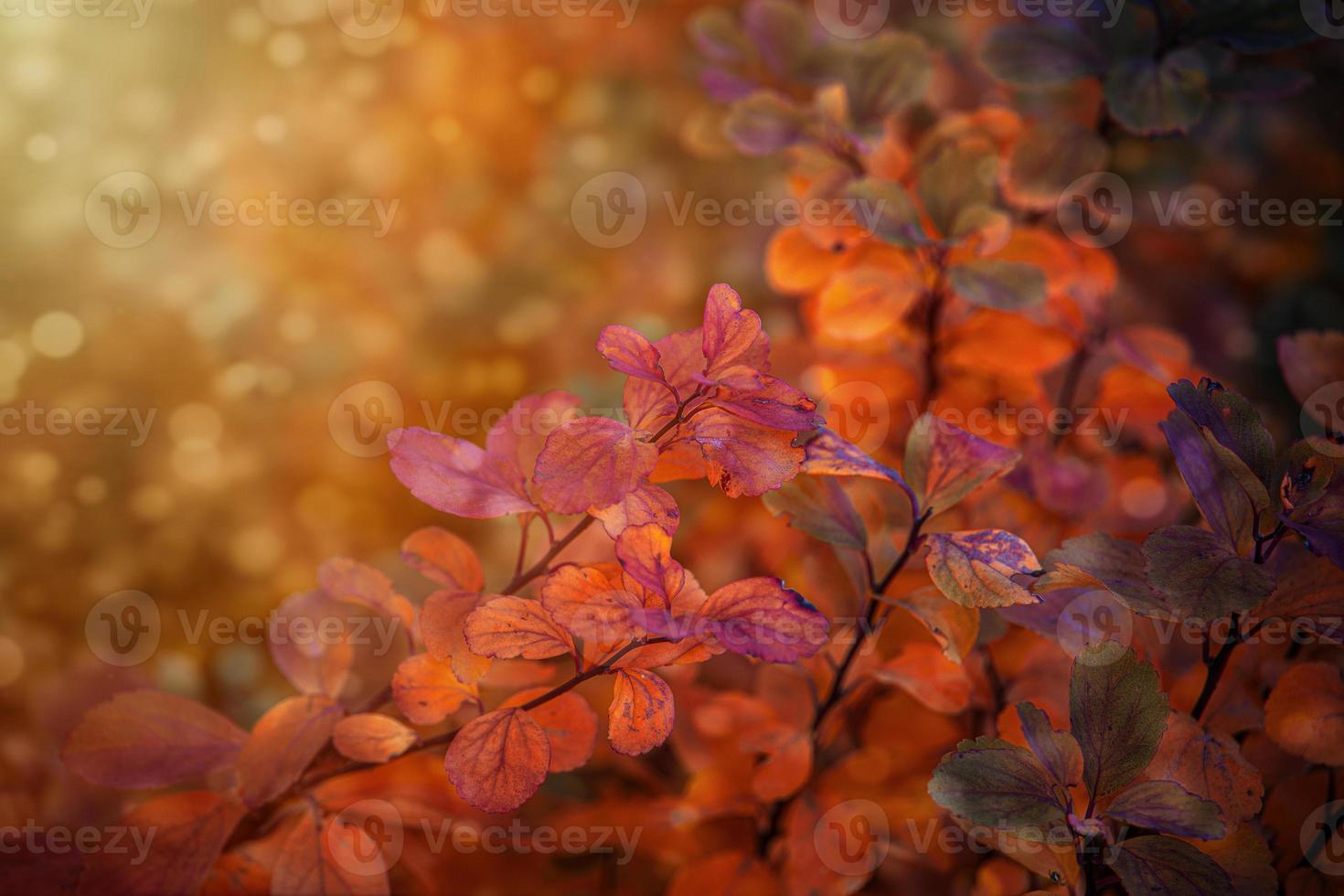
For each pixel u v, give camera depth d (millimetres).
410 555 510
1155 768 484
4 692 707
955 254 564
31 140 993
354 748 495
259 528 920
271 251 1067
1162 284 1068
